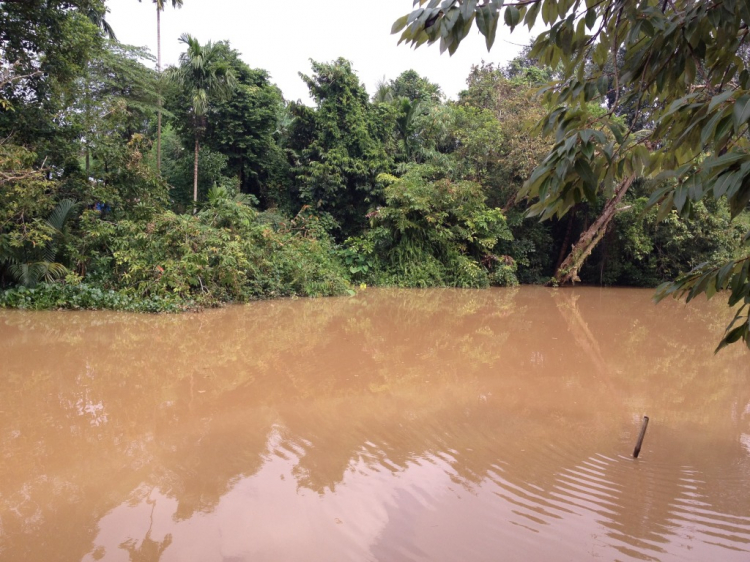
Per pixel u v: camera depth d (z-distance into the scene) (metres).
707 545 2.59
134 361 6.54
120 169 12.72
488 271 18.53
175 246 11.37
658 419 4.66
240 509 2.92
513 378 6.07
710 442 4.11
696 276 1.83
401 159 20.23
